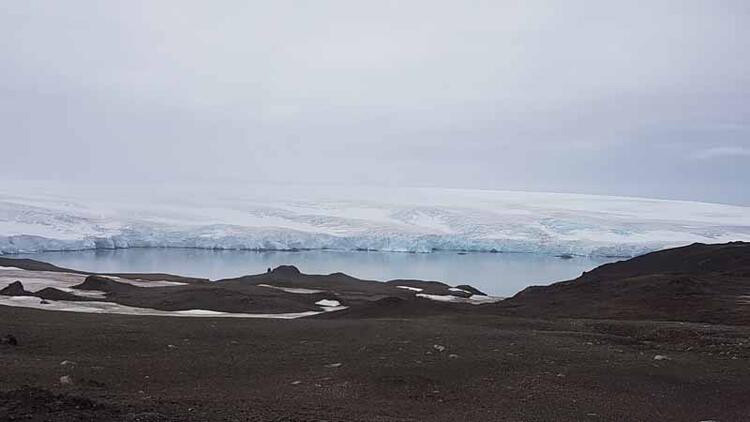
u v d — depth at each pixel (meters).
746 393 13.34
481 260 100.12
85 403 9.20
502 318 25.36
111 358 15.54
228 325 21.92
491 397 12.50
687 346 18.69
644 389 13.39
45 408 8.73
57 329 19.41
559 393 12.88
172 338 18.80
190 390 12.45
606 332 21.97
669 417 11.55
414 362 15.07
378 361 15.20
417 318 25.95
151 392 12.03
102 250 102.06
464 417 11.04
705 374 14.79
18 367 13.52
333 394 12.36
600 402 12.35
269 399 11.70
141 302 36.06
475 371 14.41
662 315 28.45
